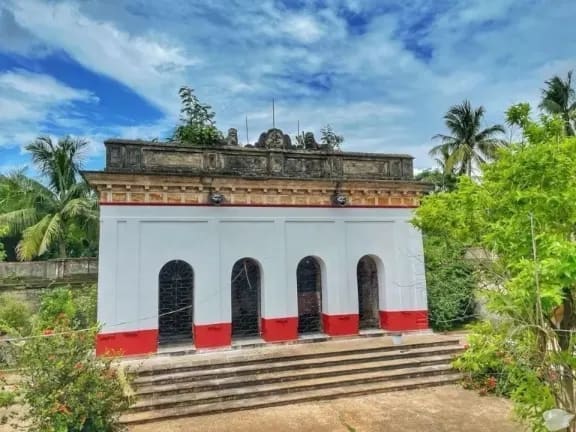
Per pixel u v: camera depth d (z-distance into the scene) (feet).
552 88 82.79
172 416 32.60
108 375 27.07
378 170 52.26
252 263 48.80
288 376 38.14
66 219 73.51
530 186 17.60
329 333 48.16
